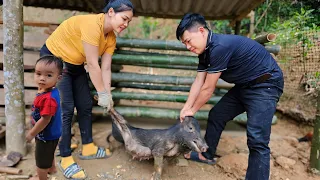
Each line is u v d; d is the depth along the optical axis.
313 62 4.37
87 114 3.11
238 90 2.82
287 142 3.85
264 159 2.55
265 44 3.85
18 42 2.82
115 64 4.13
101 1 4.68
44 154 2.27
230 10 4.75
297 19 5.19
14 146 3.01
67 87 2.82
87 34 2.49
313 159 3.09
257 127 2.54
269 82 2.54
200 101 2.62
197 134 2.62
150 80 4.07
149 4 4.52
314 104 4.32
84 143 3.17
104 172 2.93
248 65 2.50
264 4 6.48
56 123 2.22
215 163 3.20
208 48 2.39
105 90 2.69
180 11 4.90
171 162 3.14
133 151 2.81
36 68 1.99
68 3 4.95
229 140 3.86
